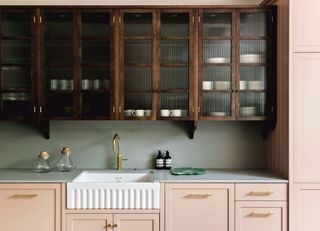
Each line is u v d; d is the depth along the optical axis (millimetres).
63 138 3076
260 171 2930
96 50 2779
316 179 2504
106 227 2506
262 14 2762
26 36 2762
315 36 2496
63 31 2770
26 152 3068
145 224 2520
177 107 2783
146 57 2771
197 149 3086
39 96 2744
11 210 2512
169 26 2775
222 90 2760
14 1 3062
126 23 2770
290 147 2506
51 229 2512
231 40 2752
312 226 2512
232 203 2525
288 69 2508
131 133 3088
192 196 2523
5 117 2750
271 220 2523
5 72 2770
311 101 2504
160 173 2826
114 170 2986
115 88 2756
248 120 2822
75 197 2500
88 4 3082
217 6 2734
